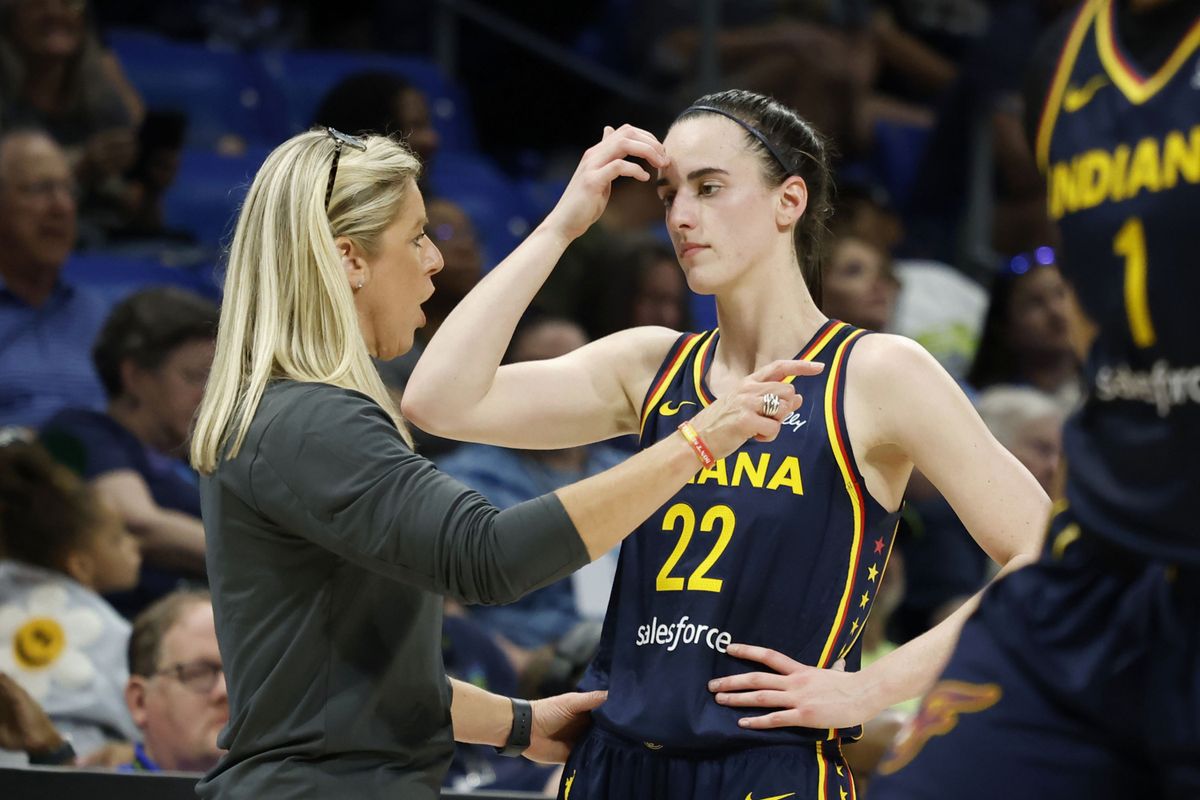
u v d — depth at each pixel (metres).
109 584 13.03
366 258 8.56
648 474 7.67
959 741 6.68
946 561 17.14
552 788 12.52
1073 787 6.50
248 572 8.07
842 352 8.44
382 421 8.04
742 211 8.47
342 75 26.61
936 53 29.22
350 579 8.04
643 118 26.36
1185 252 6.36
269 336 8.19
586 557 7.74
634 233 19.98
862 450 8.30
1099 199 6.66
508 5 28.42
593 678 8.83
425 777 8.23
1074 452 6.82
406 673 8.16
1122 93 6.67
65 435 15.07
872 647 14.51
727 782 8.05
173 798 9.41
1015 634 6.77
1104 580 6.62
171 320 15.76
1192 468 6.36
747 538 8.23
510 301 8.72
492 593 7.71
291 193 8.35
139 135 21.20
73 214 17.92
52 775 9.36
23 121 20.86
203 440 8.16
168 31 26.62
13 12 20.80
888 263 20.39
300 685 7.97
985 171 24.73
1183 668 6.29
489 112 28.06
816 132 9.02
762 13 27.50
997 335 20.97
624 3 28.75
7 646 12.23
